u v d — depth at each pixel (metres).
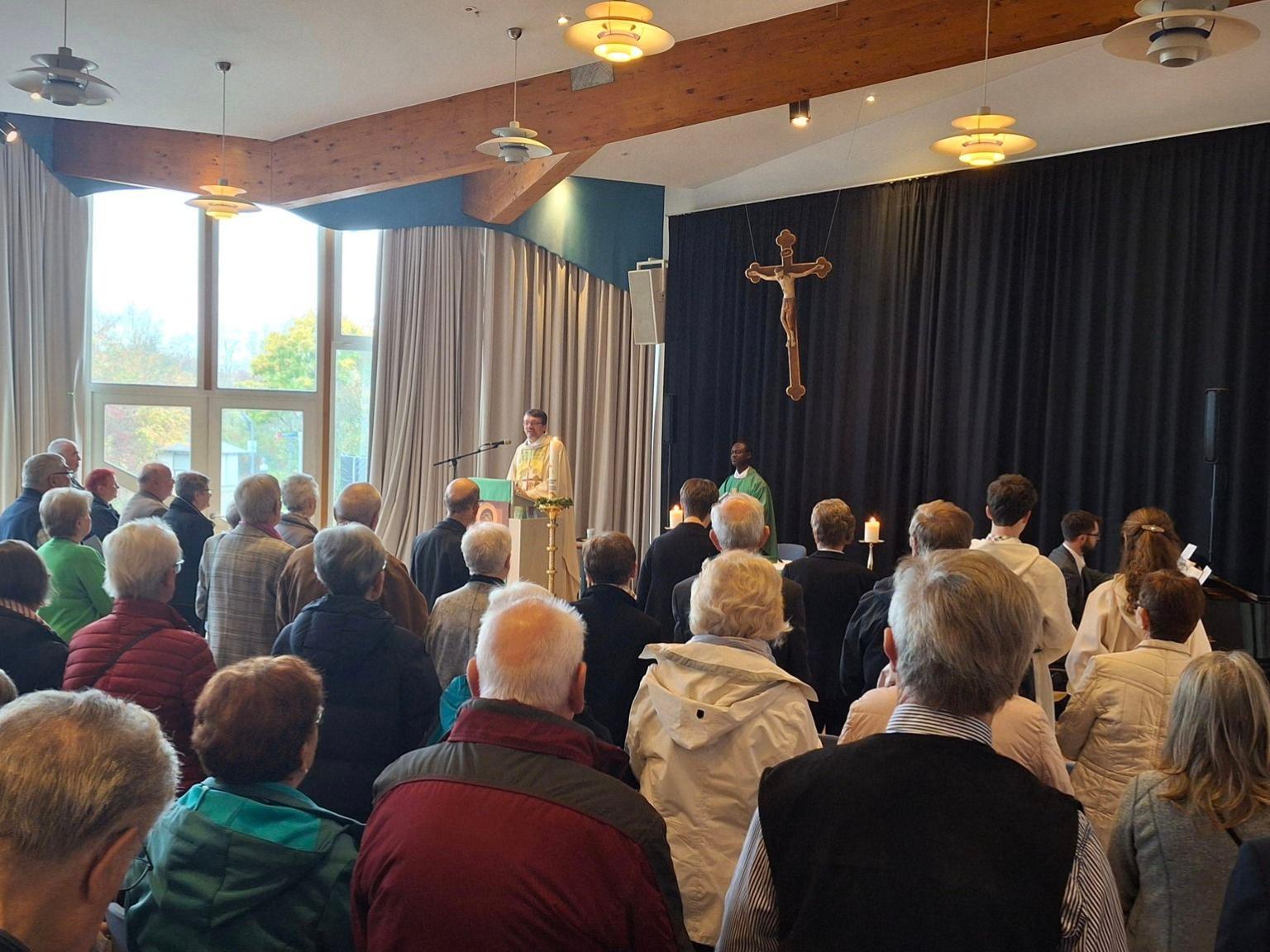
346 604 2.37
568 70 6.45
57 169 7.71
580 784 1.41
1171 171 6.44
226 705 1.54
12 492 7.77
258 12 5.35
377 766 2.32
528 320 9.27
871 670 2.80
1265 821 1.62
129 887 1.50
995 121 5.04
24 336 7.77
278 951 1.44
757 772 1.95
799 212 8.38
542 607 1.59
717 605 2.03
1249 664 1.67
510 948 1.31
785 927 1.19
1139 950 1.69
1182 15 3.84
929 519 2.62
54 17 5.37
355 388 9.33
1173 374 6.44
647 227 9.52
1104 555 6.79
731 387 8.88
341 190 7.33
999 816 1.14
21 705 0.93
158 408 8.72
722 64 6.09
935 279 7.61
